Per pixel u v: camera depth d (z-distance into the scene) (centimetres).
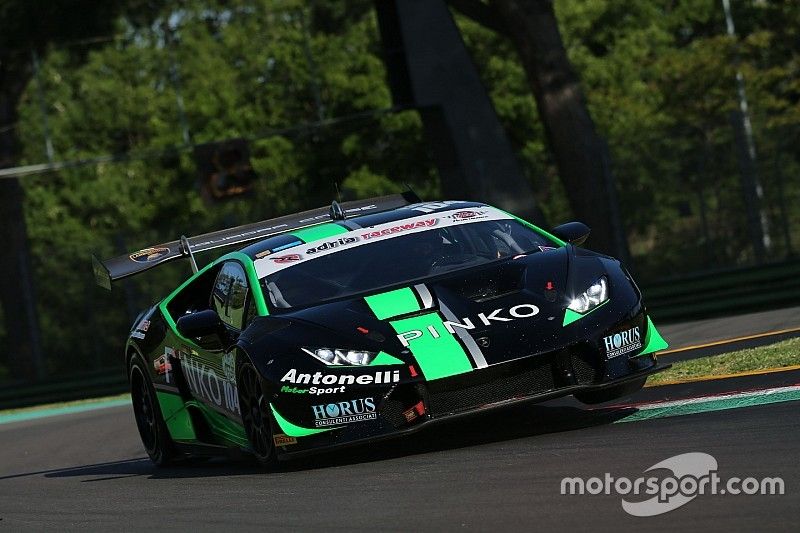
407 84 9131
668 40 15938
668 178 7881
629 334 2222
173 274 8238
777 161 7525
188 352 2739
